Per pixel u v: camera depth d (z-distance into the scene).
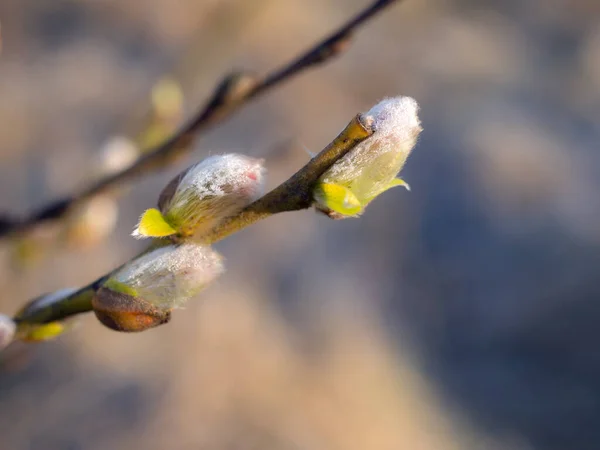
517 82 1.26
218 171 0.16
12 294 0.39
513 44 1.39
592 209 1.01
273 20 1.00
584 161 1.11
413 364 0.79
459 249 0.92
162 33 0.89
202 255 0.16
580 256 0.95
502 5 1.49
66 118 0.73
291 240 0.79
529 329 0.87
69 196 0.24
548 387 0.82
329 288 0.77
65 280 0.49
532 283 0.90
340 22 1.11
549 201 1.01
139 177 0.24
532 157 1.06
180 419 0.57
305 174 0.16
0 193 0.63
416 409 0.73
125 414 0.56
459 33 1.34
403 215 0.93
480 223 0.96
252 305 0.68
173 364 0.60
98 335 0.58
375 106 0.16
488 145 1.06
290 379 0.65
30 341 0.17
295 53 0.99
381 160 0.16
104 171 0.26
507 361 0.84
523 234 0.96
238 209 0.16
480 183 1.00
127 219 0.61
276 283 0.74
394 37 1.21
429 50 1.23
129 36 0.88
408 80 1.13
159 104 0.27
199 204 0.16
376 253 0.86
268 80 0.22
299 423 0.62
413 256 0.89
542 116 1.20
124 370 0.58
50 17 0.87
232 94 0.22
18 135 0.69
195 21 0.89
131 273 0.16
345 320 0.75
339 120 0.95
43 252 0.27
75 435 0.53
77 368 0.56
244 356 0.64
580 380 0.83
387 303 0.83
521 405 0.79
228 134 0.82
